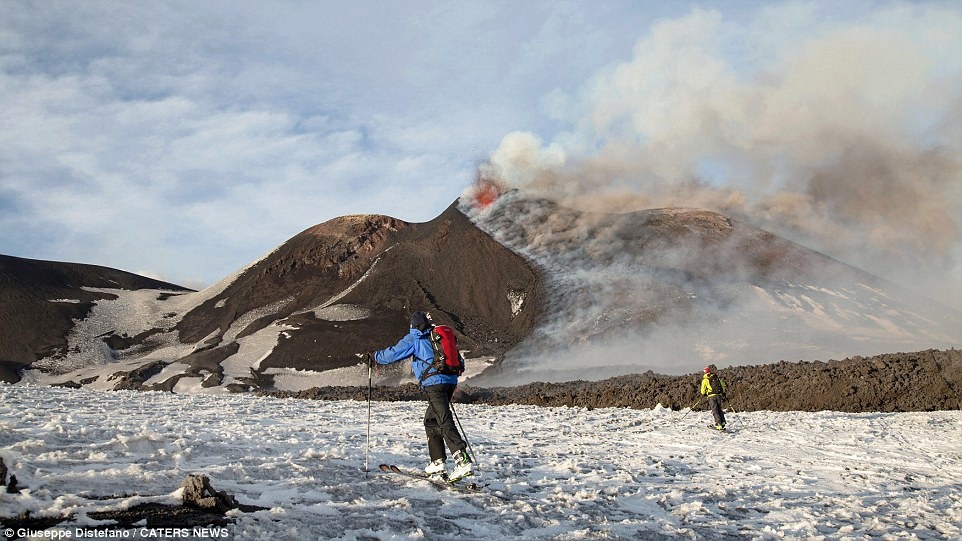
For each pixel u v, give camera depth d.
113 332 108.75
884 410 23.94
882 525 8.32
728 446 14.97
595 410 23.31
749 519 8.34
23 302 111.69
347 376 75.88
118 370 86.50
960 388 24.20
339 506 6.63
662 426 18.56
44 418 10.63
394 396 33.34
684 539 7.16
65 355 98.19
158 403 17.62
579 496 8.48
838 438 16.59
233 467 7.57
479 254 112.38
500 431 15.91
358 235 132.75
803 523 8.09
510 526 6.83
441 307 102.06
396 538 5.89
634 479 10.25
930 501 10.02
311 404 21.73
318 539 5.59
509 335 92.38
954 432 17.84
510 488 8.51
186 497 5.96
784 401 25.45
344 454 9.66
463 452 7.87
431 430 8.41
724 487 10.05
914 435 17.31
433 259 114.75
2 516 5.04
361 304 102.69
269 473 7.78
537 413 21.50
